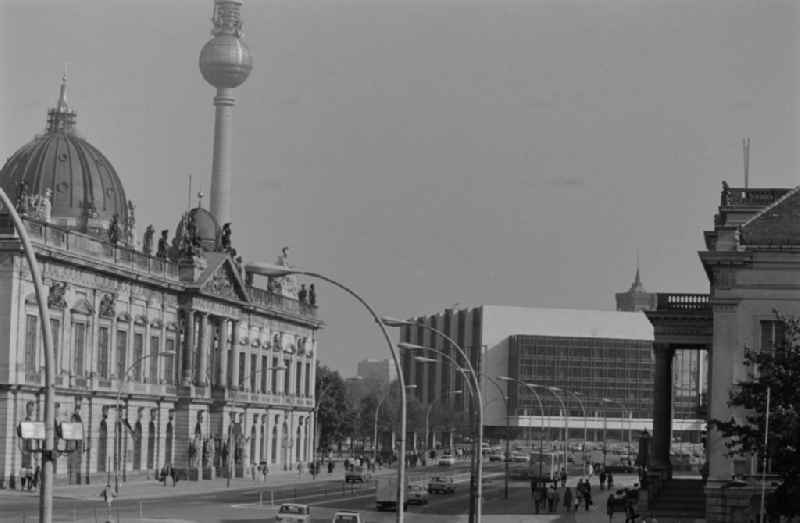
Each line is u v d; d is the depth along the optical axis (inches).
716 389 4894.2
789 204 4980.3
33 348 7155.5
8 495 6471.5
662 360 6441.9
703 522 5580.7
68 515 5319.9
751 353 4293.8
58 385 7367.1
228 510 6117.1
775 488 4630.9
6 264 6948.8
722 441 4891.7
